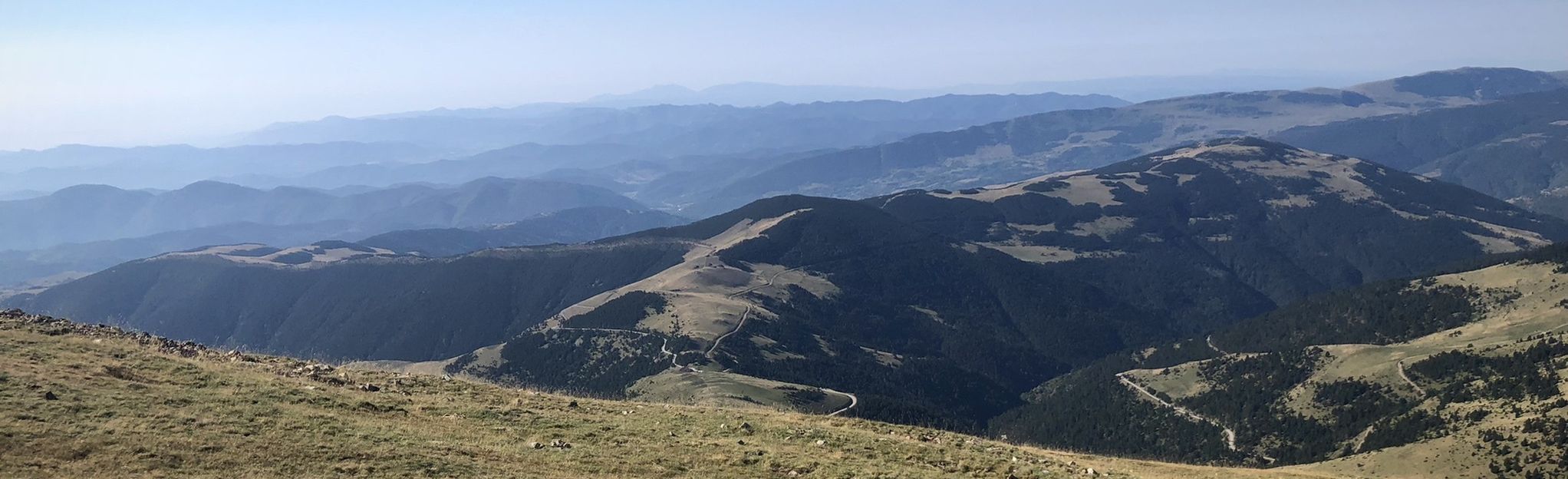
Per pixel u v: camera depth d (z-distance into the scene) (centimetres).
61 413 3198
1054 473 4516
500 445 3759
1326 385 17450
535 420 4409
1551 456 10050
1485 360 15525
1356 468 12106
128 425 3209
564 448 3859
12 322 4378
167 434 3186
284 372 4606
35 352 3856
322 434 3484
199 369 4153
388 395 4503
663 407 5362
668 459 3862
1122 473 4953
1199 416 18875
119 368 3903
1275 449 16075
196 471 2928
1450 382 15488
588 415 4716
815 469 3962
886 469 4109
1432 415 13862
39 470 2727
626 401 5684
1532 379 13350
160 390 3700
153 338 4934
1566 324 17150
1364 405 15962
